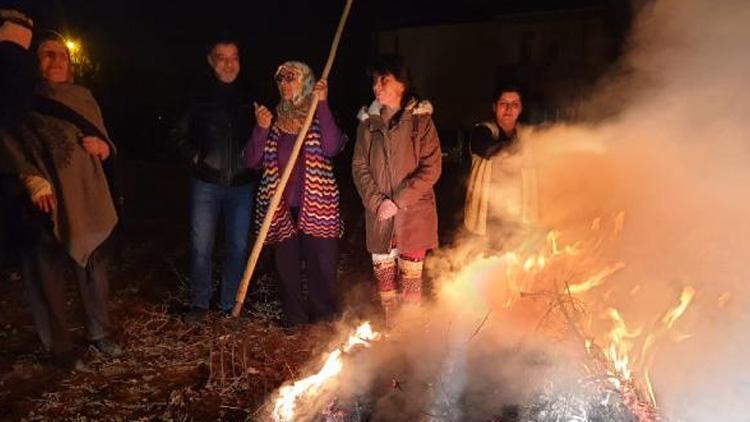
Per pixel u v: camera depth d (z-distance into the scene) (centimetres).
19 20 359
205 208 457
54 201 368
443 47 2217
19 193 362
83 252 381
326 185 438
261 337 445
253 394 369
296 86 419
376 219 412
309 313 477
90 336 417
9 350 429
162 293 537
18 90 353
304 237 449
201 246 463
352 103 2062
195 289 471
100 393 371
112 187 409
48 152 366
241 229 467
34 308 394
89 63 2012
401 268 420
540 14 1947
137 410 353
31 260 384
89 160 382
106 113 1983
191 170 450
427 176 402
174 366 405
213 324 464
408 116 403
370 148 410
